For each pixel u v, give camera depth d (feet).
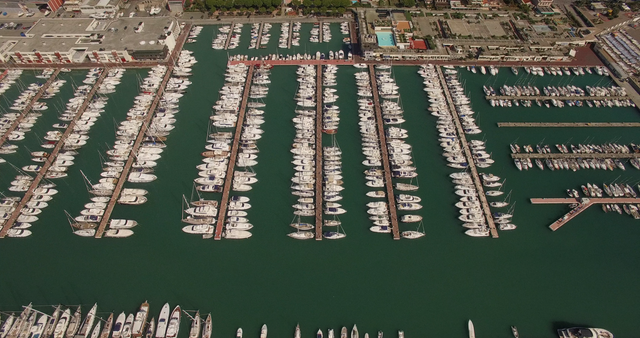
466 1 642.22
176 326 294.87
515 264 336.70
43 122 444.14
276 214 367.04
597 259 338.54
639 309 310.04
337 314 307.78
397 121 450.71
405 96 485.56
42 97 473.67
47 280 322.34
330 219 364.58
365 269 333.83
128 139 425.28
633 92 481.05
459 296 318.24
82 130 434.71
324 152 415.23
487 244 349.61
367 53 526.98
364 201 377.30
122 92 485.97
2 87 483.51
